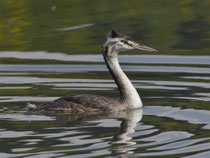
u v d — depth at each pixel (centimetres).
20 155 1064
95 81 1736
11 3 2761
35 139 1162
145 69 1869
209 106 1430
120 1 2830
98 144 1131
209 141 1141
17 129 1241
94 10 2641
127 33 2245
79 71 1858
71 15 2572
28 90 1636
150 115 1369
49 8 2678
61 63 1953
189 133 1202
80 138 1168
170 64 1919
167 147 1109
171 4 2739
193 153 1076
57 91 1625
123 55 2066
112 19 2481
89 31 2322
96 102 1422
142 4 2761
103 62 1961
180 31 2273
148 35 2228
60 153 1075
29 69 1889
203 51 2036
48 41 2230
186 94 1562
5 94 1594
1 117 1357
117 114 1391
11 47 2181
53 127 1264
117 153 1074
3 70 1880
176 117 1337
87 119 1341
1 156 1059
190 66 1881
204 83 1675
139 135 1193
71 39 2239
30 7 2695
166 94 1571
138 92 1605
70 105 1414
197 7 2662
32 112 1405
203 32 2245
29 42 2238
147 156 1062
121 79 1452
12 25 2447
